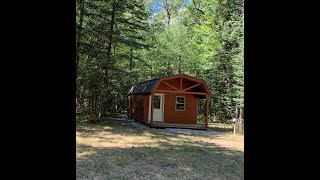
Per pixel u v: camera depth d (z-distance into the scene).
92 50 13.48
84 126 13.17
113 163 6.30
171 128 14.42
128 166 6.12
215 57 18.50
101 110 15.16
